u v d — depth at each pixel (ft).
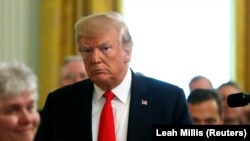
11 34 26.63
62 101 12.60
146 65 28.09
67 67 20.58
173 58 28.25
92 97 12.30
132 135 11.62
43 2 26.73
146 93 12.17
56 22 26.58
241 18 27.84
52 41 26.53
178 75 28.17
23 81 7.63
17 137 7.62
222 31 28.32
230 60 28.02
